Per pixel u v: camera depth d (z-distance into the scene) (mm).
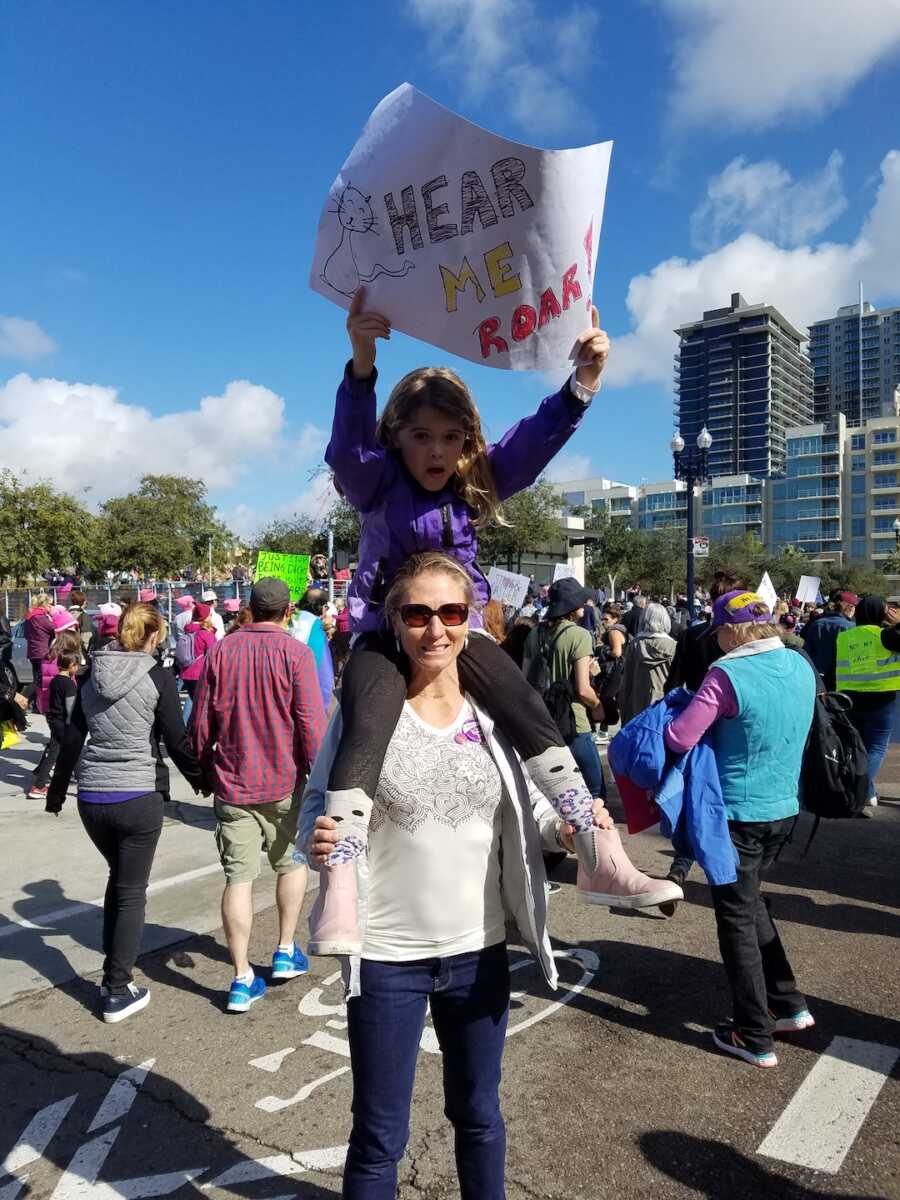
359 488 2055
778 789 3381
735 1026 3373
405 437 2020
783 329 173125
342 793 1718
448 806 1898
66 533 39375
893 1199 2533
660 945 4527
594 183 1917
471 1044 1972
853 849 6242
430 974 1933
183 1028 3721
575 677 5449
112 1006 3785
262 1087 3234
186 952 4566
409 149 1878
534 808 2006
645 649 7422
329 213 1968
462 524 2078
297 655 3969
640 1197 2561
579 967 4258
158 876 5805
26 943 4691
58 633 8438
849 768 3764
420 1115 3004
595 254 1989
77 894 5473
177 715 3941
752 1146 2797
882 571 98625
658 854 6109
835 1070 3258
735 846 3342
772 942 3523
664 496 139750
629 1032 3586
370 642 2014
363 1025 1909
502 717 1930
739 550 79938
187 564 55719
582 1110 3014
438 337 1960
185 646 10203
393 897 1912
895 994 3906
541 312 1956
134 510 53875
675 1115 2975
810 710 3443
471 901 1944
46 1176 2742
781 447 171125
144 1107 3111
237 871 3967
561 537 37062
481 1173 1971
